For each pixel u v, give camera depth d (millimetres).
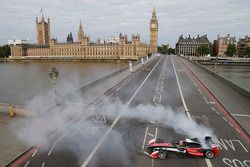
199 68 78000
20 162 16203
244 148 18062
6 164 15758
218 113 26422
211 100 32406
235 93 36281
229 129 21734
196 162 16109
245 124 22547
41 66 169875
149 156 16875
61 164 15922
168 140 19250
